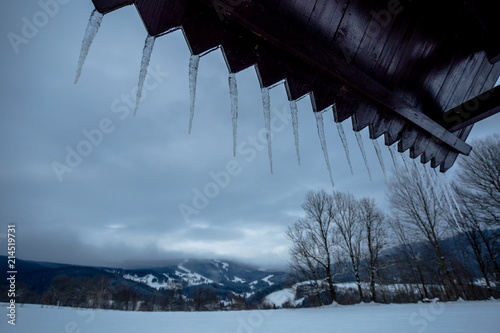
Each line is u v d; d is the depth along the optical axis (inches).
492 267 743.1
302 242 947.3
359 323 322.3
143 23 46.9
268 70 59.0
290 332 272.7
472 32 79.3
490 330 206.7
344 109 70.1
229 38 54.4
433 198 723.4
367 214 956.0
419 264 904.3
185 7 50.0
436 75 82.1
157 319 436.8
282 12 58.4
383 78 74.2
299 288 916.6
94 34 44.0
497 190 671.1
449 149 94.4
